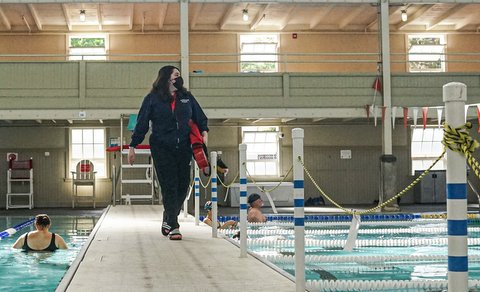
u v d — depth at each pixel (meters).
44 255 7.77
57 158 21.30
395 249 8.60
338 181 22.17
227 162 21.69
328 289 5.08
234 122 21.77
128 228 9.36
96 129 21.53
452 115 2.58
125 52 21.70
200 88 17.47
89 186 21.23
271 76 17.67
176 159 7.42
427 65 22.86
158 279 4.75
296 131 4.01
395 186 17.17
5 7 19.17
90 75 17.30
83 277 4.84
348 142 22.25
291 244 9.22
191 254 6.20
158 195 18.98
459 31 22.78
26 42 21.36
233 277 4.81
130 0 16.97
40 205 21.14
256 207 12.64
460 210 2.56
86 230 12.20
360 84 17.73
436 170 21.69
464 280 2.55
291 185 20.56
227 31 22.08
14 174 20.81
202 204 21.22
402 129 22.34
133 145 7.36
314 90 17.72
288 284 4.50
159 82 7.36
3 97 17.06
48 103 17.17
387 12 17.55
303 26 22.38
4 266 6.85
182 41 17.31
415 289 5.09
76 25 21.48
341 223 13.30
